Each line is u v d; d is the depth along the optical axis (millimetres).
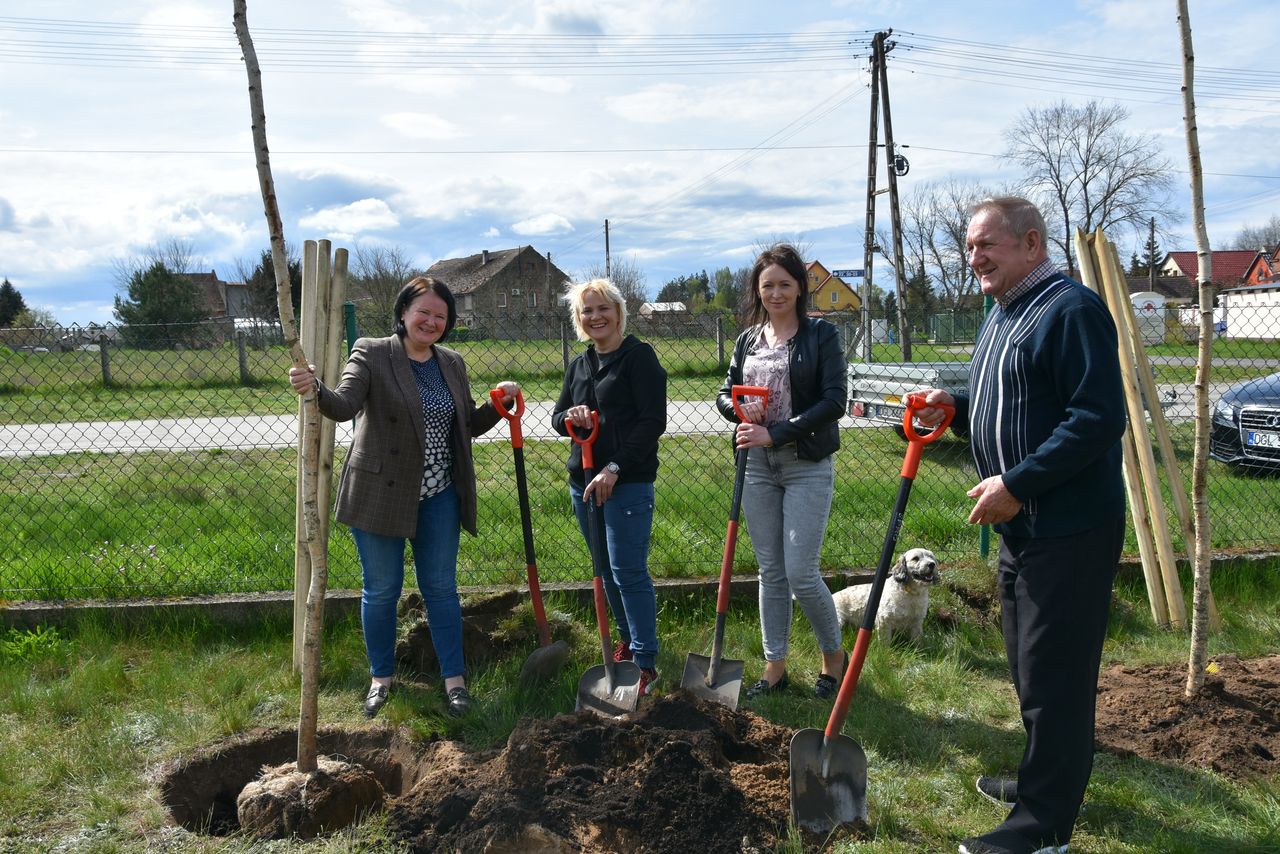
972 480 8102
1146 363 4910
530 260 58750
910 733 3730
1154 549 4883
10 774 3377
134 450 10258
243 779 3625
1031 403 2680
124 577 5148
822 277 45031
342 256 4305
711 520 6570
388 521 3770
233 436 11312
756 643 4613
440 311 3846
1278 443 7781
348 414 3553
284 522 6770
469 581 5270
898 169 21266
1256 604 5082
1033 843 2738
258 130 2699
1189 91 3695
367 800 3154
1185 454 9227
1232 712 3715
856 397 11070
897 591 4539
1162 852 2898
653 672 4066
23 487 8570
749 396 3965
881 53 21250
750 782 3115
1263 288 10258
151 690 4090
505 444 10312
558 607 4957
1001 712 3947
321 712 3973
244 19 2635
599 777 3018
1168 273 65438
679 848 2771
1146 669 4254
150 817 3152
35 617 4703
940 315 10781
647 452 3848
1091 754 2760
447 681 3949
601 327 3867
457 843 2811
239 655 4527
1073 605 2664
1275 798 3174
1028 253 2748
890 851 2850
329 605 4723
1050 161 44906
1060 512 2662
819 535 3887
